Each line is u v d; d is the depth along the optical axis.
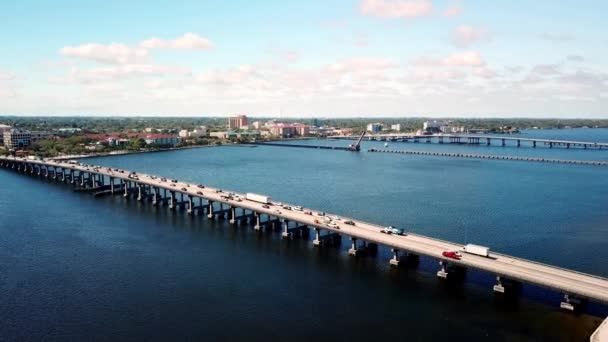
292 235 169.88
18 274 129.00
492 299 114.81
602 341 84.81
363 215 199.75
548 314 107.12
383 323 103.44
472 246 129.00
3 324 101.88
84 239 162.12
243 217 192.50
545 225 183.38
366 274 131.00
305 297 116.06
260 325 102.19
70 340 95.88
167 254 147.12
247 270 133.75
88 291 118.38
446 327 101.81
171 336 97.50
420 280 126.75
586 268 136.25
